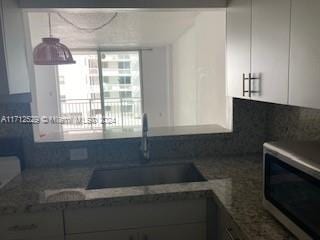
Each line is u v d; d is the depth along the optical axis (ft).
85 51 21.63
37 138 6.40
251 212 3.79
